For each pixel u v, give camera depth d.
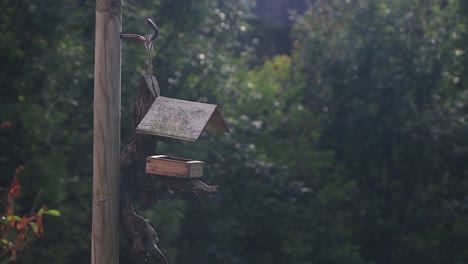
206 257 10.12
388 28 12.09
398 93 11.84
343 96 12.36
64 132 9.25
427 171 12.09
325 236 10.75
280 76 13.84
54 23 8.88
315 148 12.43
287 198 10.64
